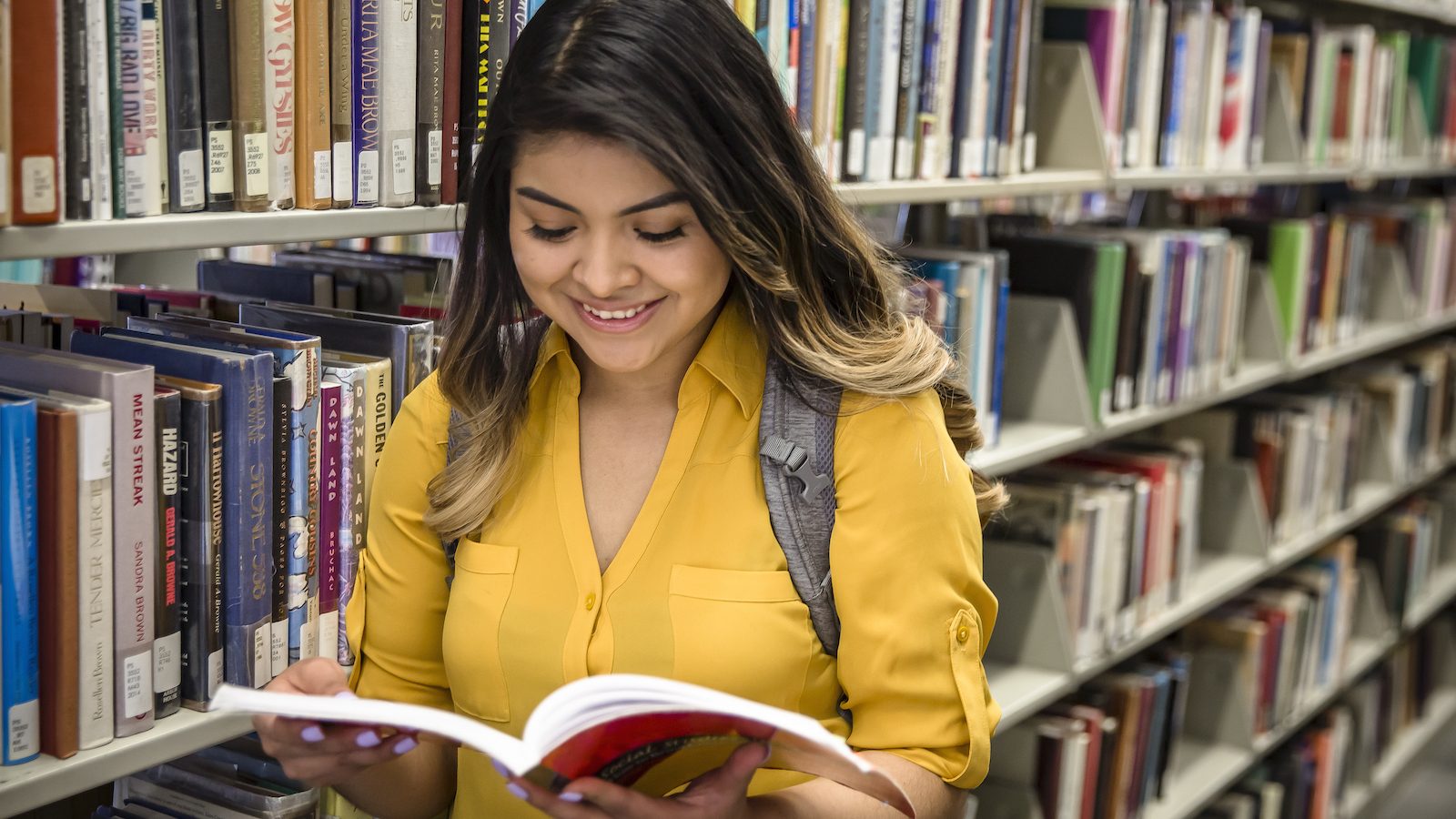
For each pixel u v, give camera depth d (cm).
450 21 134
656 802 94
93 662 112
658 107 101
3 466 105
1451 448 417
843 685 117
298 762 104
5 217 100
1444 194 436
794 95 168
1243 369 296
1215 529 304
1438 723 430
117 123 110
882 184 184
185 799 140
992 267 210
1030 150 220
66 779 109
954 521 114
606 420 121
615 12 103
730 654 111
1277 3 329
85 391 112
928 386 114
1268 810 312
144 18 110
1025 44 213
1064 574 230
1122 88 239
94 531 110
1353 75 327
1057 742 230
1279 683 310
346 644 136
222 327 133
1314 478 322
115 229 108
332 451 132
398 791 125
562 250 107
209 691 121
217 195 118
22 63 100
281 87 121
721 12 106
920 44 190
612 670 114
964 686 114
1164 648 284
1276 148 304
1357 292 343
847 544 112
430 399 126
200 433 117
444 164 136
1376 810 386
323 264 171
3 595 107
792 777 119
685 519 116
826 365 113
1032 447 216
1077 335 234
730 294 121
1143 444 274
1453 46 384
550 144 103
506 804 121
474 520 120
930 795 112
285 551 127
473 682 119
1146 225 304
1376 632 374
